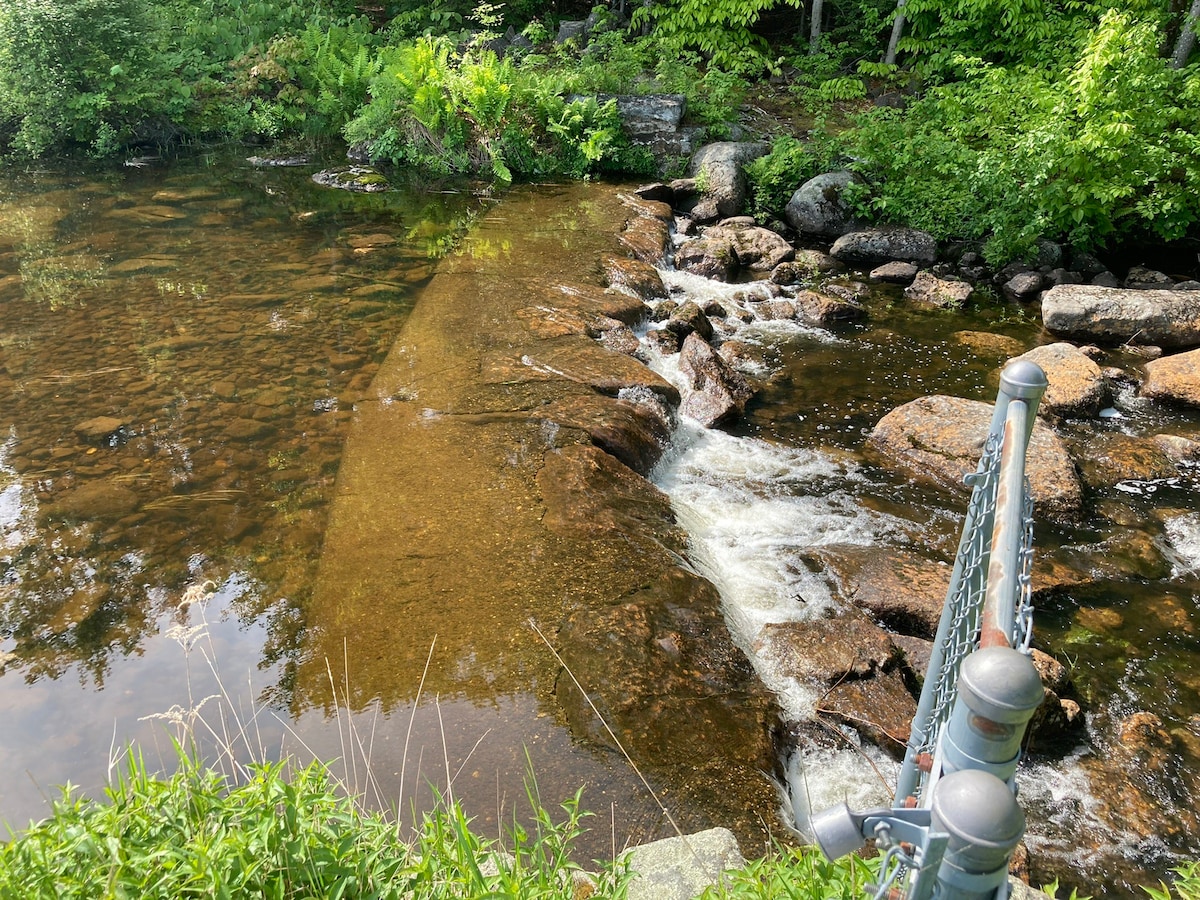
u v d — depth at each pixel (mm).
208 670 3994
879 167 12570
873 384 8047
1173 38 14508
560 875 2344
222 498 5387
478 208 12297
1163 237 10805
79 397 6664
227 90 16156
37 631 4305
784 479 6461
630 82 15516
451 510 5152
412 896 2145
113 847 1929
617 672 3906
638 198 12922
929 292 10203
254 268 9617
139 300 8625
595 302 8617
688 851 2740
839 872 2178
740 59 16703
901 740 3906
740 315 9523
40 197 12359
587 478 5512
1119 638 4980
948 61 16094
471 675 3869
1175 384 7723
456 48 17859
